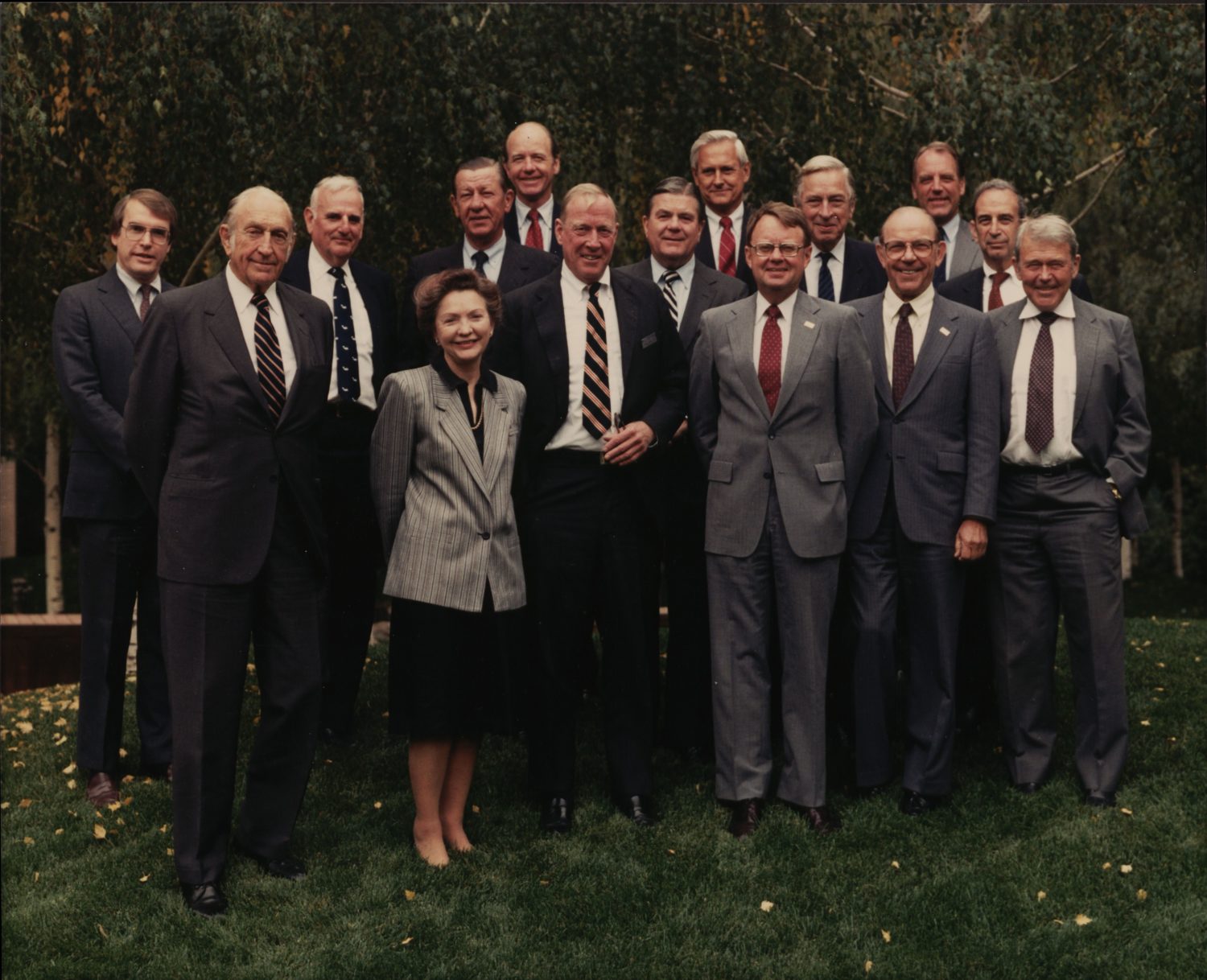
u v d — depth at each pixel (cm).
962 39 1087
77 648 813
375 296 479
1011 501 434
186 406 357
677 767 457
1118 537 432
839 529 413
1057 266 424
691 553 461
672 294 467
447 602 372
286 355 368
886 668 428
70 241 995
